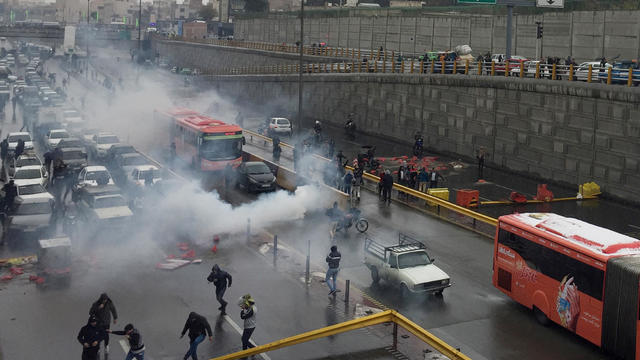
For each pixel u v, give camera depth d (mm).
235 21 124062
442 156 48906
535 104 40469
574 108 37688
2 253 24109
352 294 20922
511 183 39875
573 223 19047
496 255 20828
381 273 21562
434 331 18281
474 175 42125
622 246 17266
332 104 63719
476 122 45688
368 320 16844
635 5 45594
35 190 28703
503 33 60344
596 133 36406
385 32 79125
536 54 55969
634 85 34938
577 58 51281
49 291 20406
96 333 14898
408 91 52531
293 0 185875
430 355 16672
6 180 36250
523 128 41625
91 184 31547
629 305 16031
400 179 37156
